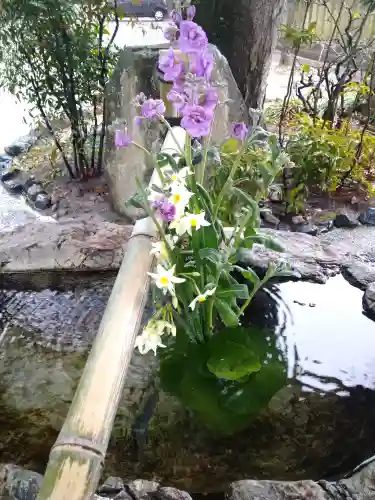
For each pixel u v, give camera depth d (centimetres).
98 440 83
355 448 135
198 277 144
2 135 363
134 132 232
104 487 113
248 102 290
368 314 176
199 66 113
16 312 180
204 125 110
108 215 273
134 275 126
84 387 93
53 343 168
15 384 154
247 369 147
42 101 288
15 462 132
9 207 289
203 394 148
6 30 249
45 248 195
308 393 149
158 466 130
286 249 201
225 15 267
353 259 200
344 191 287
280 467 130
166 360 157
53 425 142
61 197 294
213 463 131
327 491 111
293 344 164
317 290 186
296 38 266
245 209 164
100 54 269
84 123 297
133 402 146
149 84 229
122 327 109
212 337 159
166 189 120
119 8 259
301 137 268
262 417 142
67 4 238
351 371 156
